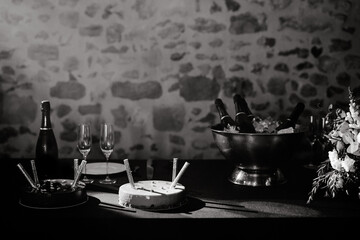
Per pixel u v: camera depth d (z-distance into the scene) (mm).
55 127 3020
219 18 3029
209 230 1751
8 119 2992
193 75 3045
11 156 3012
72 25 2977
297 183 2299
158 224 1736
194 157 3082
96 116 3029
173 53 3025
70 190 1911
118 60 3010
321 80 3100
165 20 3012
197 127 3066
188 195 2072
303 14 3061
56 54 2984
